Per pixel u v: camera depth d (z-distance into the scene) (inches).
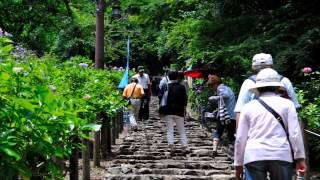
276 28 359.6
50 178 111.9
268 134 144.8
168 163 307.7
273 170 142.6
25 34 831.1
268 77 153.2
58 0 826.2
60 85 243.4
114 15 585.9
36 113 98.7
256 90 155.9
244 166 150.9
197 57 432.8
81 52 803.4
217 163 307.1
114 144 397.7
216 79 337.4
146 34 1124.5
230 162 317.4
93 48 799.1
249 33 390.9
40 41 828.0
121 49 1111.6
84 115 186.9
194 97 738.8
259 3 427.5
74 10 876.0
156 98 1170.6
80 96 258.4
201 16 467.8
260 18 391.5
